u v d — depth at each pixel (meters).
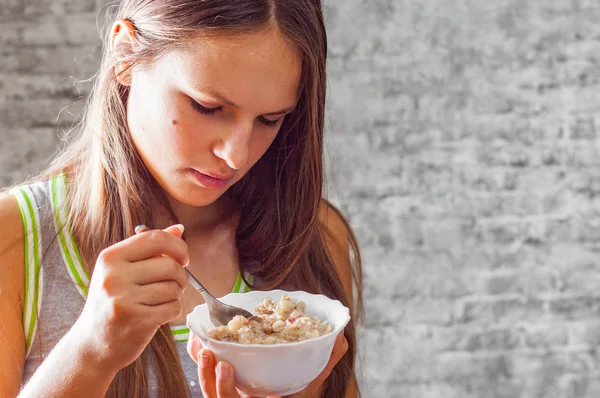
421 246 2.08
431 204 2.07
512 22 2.03
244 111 0.94
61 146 1.99
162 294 0.87
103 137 1.04
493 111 2.05
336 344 0.96
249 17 0.91
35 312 1.04
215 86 0.92
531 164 2.07
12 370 1.01
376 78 2.02
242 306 0.98
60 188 1.09
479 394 2.12
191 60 0.92
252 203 1.14
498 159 2.07
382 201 2.06
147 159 1.00
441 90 2.04
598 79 2.06
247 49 0.92
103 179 1.05
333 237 1.23
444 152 2.06
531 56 2.04
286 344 0.86
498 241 2.09
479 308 2.10
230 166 0.96
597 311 2.12
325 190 1.24
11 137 1.99
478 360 2.11
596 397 2.13
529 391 2.13
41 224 1.06
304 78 0.99
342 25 2.00
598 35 2.05
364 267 2.07
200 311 0.95
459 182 2.07
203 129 0.95
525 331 2.12
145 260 0.87
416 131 2.05
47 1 1.96
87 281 1.05
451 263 2.09
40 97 1.99
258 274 1.14
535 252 2.10
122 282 0.86
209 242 1.13
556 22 2.03
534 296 2.11
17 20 1.96
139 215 1.06
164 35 0.94
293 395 0.98
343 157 2.04
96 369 0.88
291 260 1.13
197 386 1.06
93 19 1.98
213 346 0.88
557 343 2.12
